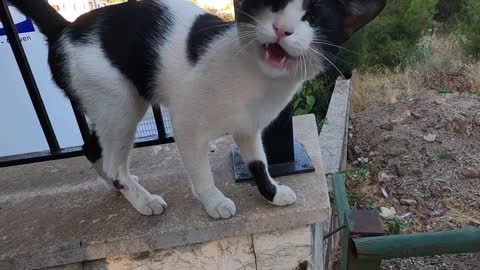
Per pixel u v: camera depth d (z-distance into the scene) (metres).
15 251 0.45
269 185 0.48
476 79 1.32
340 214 0.38
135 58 0.45
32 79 0.55
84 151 0.53
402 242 0.32
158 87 0.46
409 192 0.89
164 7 0.46
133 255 0.48
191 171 0.47
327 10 0.40
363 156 1.04
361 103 1.29
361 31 1.22
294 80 0.43
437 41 1.67
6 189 0.58
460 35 1.70
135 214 0.49
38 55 0.78
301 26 0.38
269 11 0.38
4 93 0.81
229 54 0.41
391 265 0.72
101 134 0.48
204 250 0.48
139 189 0.50
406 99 1.25
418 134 1.06
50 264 0.46
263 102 0.44
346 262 0.36
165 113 0.64
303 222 0.47
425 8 1.64
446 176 0.91
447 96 1.20
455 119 1.06
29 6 0.48
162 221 0.47
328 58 0.42
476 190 0.87
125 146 0.49
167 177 0.56
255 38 0.39
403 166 0.96
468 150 0.98
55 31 0.48
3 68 0.79
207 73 0.42
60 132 0.84
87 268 0.48
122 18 0.46
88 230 0.47
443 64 1.48
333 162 0.82
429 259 0.73
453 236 0.32
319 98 1.19
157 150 0.63
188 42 0.44
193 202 0.50
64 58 0.47
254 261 0.49
